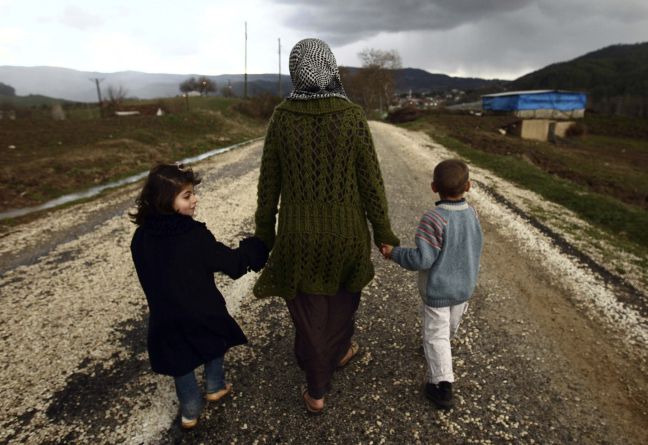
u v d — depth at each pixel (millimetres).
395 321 3105
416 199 7285
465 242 1949
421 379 2436
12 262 4363
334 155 1578
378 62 67438
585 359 2676
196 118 23656
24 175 8773
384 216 1780
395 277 3908
